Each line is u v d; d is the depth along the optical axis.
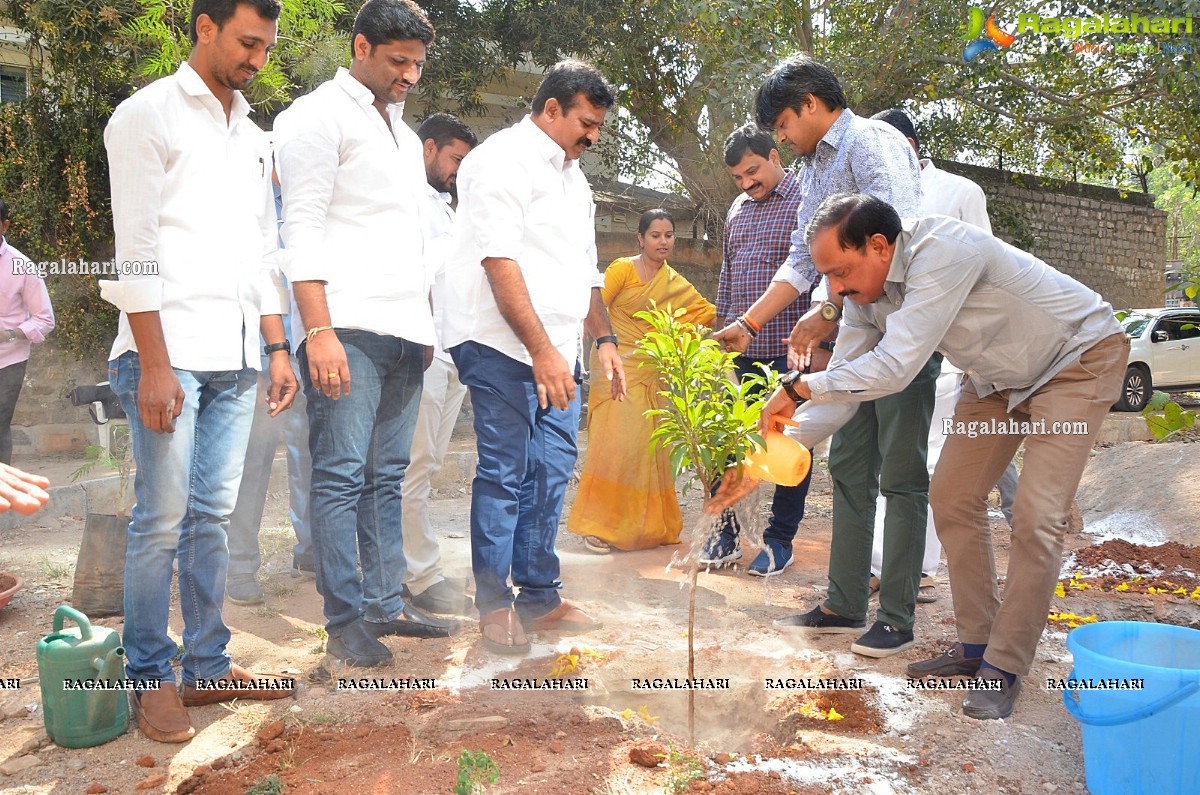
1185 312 14.22
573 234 3.72
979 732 2.93
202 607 3.07
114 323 9.22
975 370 3.17
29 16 8.45
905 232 3.06
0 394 5.70
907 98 12.52
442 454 4.30
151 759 2.70
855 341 3.50
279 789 2.49
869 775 2.62
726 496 2.95
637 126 11.76
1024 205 16.08
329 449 3.32
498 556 3.55
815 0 12.18
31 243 8.91
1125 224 17.56
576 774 2.58
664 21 10.38
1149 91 12.87
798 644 3.73
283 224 3.13
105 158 9.06
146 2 6.74
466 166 3.56
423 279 3.47
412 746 2.77
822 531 5.88
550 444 3.80
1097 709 2.50
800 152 3.80
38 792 2.55
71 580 4.64
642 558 5.09
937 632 3.85
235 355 2.98
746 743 2.99
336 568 3.36
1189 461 6.30
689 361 2.76
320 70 7.10
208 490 3.04
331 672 3.34
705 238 12.31
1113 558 4.98
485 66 10.59
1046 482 3.03
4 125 8.80
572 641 3.69
